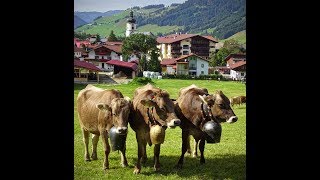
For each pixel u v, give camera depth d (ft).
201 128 19.26
